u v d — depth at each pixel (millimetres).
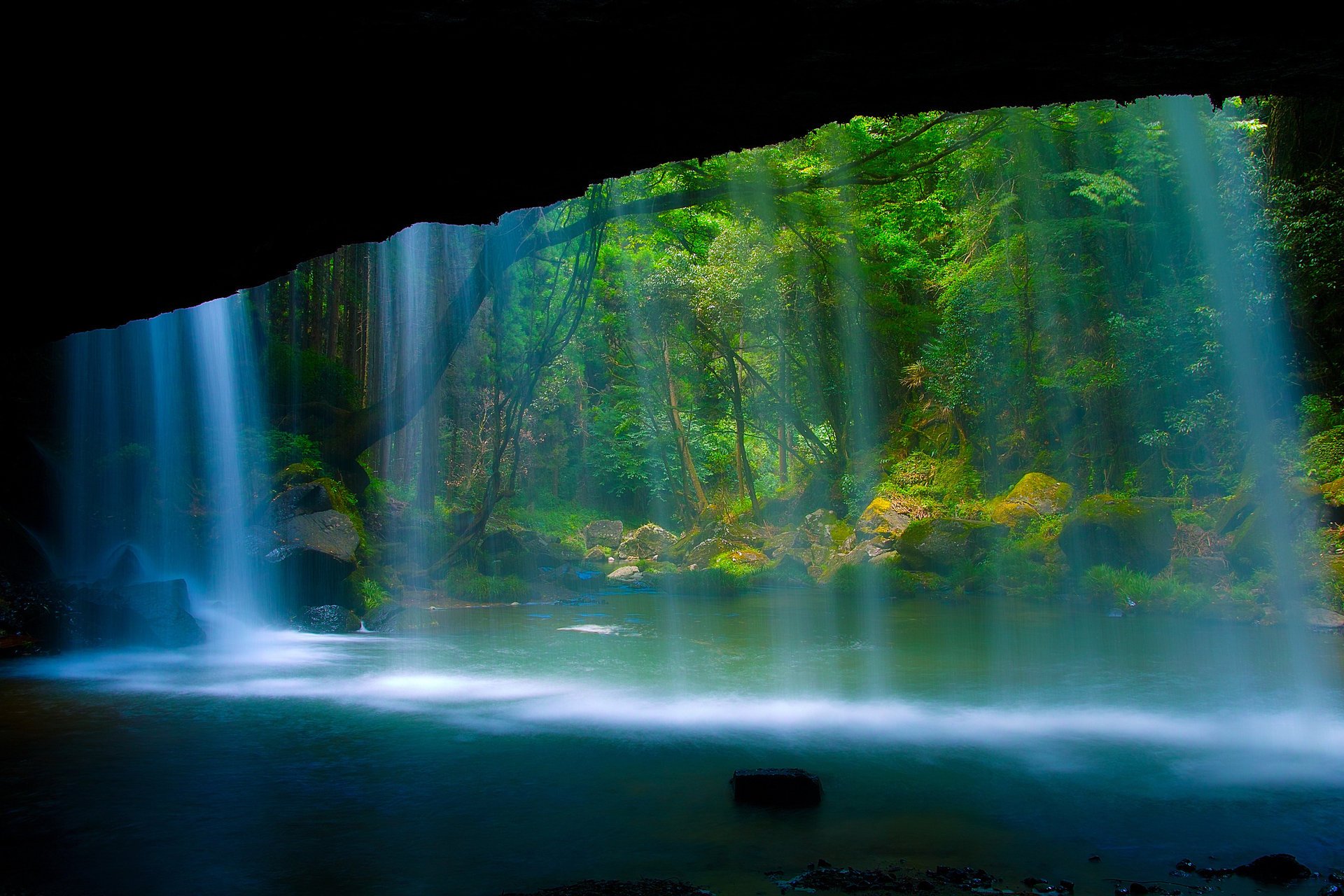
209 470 15977
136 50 3352
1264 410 18406
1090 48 3574
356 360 26000
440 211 4461
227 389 18234
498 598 19188
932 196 25312
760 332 28766
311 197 4230
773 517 29375
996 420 24891
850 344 28062
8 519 13133
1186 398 19953
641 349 31281
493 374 29312
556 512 33406
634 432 34906
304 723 7652
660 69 3672
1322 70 3736
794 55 3613
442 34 3395
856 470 27625
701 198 18250
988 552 20047
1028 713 7996
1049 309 22922
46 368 14844
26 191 3881
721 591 21812
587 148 4156
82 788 5738
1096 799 5422
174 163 3883
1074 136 21172
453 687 9445
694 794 5566
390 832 4902
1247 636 12617
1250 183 18766
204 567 14484
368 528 19578
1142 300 20812
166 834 4887
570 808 5305
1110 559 17578
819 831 4875
